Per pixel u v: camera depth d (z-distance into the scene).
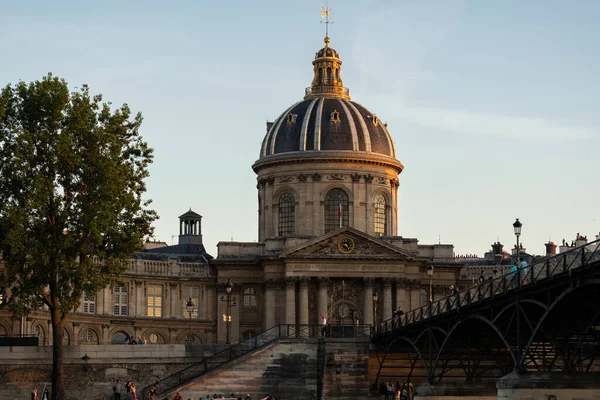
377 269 65.50
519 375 30.94
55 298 45.34
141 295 67.44
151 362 49.91
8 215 42.91
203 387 48.72
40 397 47.41
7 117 45.09
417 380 51.94
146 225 47.06
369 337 51.75
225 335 68.38
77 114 45.12
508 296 31.33
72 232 44.94
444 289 68.88
